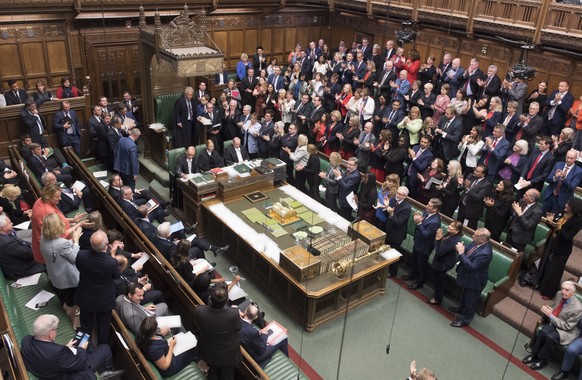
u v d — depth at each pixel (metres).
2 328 4.69
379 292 7.20
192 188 8.08
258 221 7.58
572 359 5.57
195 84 11.70
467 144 8.36
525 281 7.12
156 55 10.00
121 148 8.88
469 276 6.32
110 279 4.63
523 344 6.38
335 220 7.69
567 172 7.20
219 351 4.32
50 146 10.25
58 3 10.63
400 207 7.20
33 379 4.09
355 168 8.09
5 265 5.72
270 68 13.05
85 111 10.57
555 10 9.33
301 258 6.43
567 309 5.66
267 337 5.33
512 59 10.77
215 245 8.13
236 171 8.50
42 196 5.32
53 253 4.87
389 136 8.80
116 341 4.98
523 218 6.79
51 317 4.12
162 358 4.61
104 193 7.70
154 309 5.56
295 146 9.45
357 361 5.99
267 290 7.07
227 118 10.88
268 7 14.30
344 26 15.46
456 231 6.47
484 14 10.70
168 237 6.72
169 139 10.30
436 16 11.72
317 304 6.37
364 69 12.05
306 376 5.61
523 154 7.78
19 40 11.03
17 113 9.52
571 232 6.34
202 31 10.30
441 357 6.12
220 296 4.25
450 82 10.45
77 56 11.95
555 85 10.15
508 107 8.80
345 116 11.23
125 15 11.83
